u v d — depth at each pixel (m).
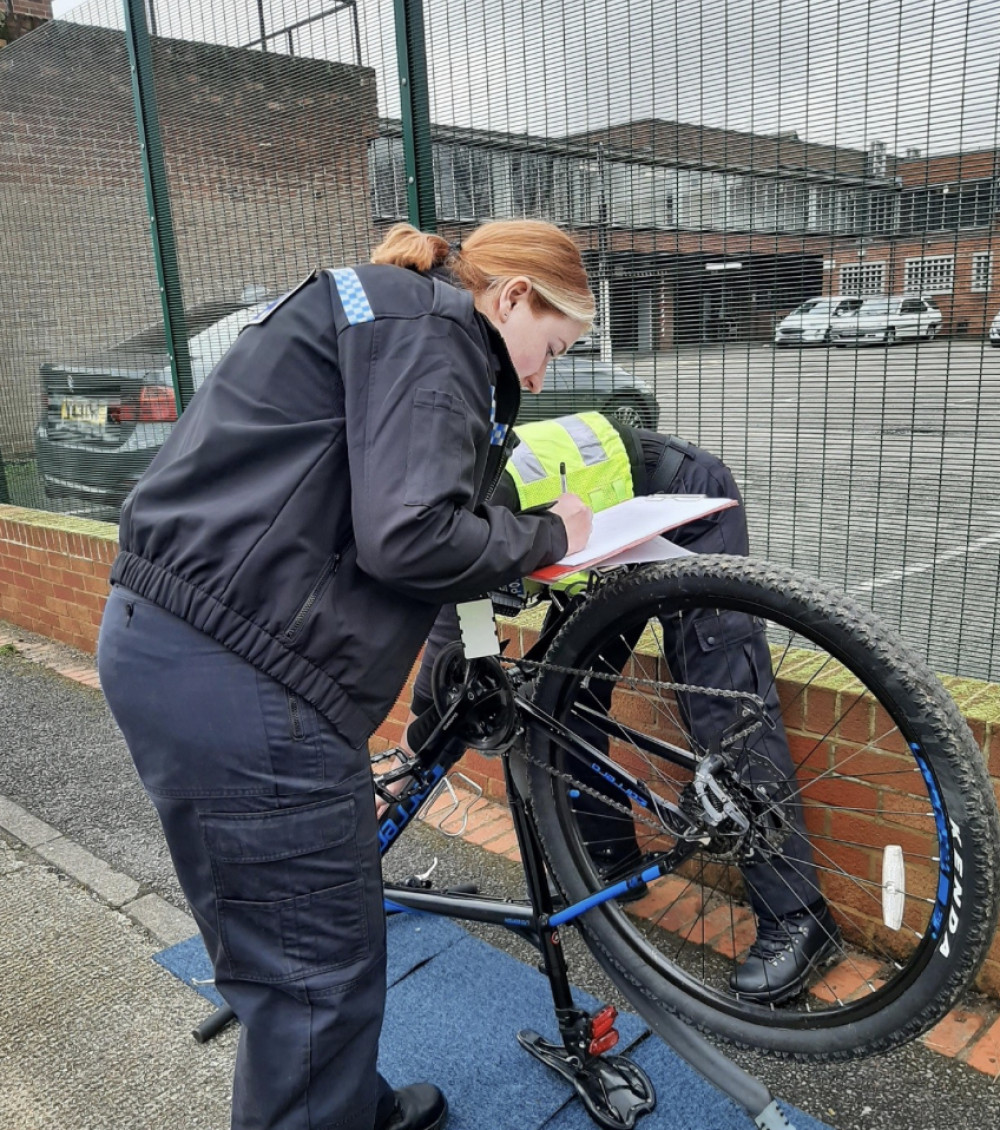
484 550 1.34
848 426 2.49
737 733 1.77
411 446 1.28
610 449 2.16
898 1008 1.50
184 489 1.39
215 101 3.84
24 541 5.18
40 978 2.40
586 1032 1.86
